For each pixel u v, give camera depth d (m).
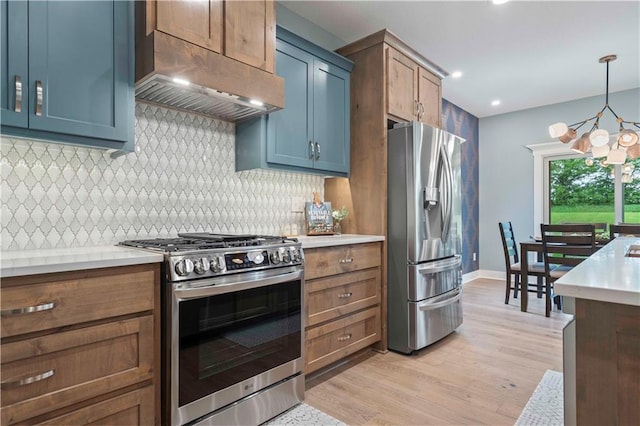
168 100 2.02
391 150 2.84
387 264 2.83
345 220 3.04
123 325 1.37
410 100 3.06
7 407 1.12
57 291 1.21
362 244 2.59
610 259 1.38
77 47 1.54
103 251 1.58
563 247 3.53
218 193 2.38
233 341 1.69
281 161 2.40
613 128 4.66
